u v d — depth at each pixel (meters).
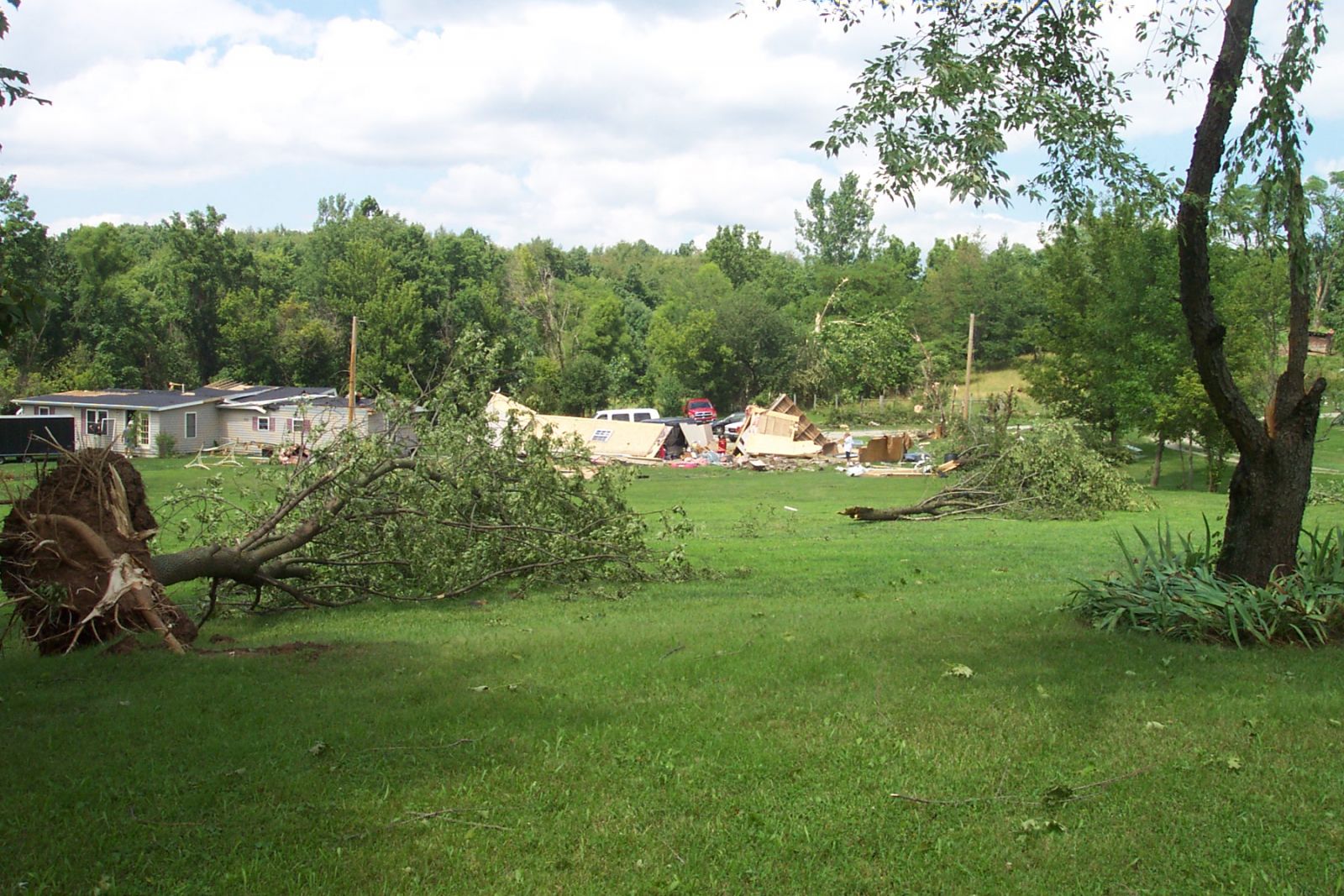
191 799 4.73
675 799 4.76
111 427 44.91
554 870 4.09
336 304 70.44
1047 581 12.61
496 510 12.19
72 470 8.66
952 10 8.57
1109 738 5.57
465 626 9.84
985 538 18.38
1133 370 31.84
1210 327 8.24
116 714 6.16
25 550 8.14
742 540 18.72
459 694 6.59
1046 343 36.25
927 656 7.51
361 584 11.69
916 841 4.35
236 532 11.81
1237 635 7.82
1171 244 31.19
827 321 61.78
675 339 73.38
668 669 7.21
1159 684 6.64
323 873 4.03
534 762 5.23
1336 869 4.08
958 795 4.82
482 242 84.56
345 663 7.73
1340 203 11.67
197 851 4.21
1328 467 36.25
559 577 12.75
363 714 6.14
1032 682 6.71
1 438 32.84
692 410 67.25
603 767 5.16
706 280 89.00
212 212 70.94
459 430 11.90
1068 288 35.16
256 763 5.23
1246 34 7.91
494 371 12.58
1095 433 33.62
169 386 64.31
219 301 69.88
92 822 4.47
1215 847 4.28
